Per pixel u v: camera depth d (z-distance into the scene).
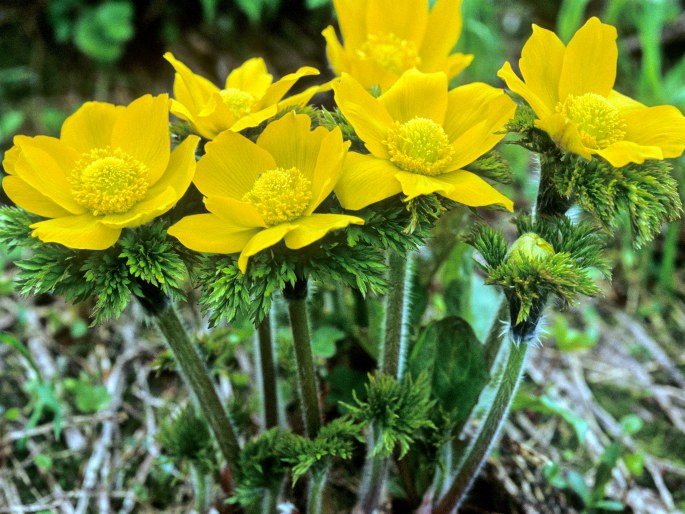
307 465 0.32
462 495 0.36
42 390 0.42
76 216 0.30
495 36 0.67
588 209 0.29
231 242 0.29
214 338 0.37
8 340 0.41
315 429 0.34
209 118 0.31
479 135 0.30
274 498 0.36
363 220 0.28
